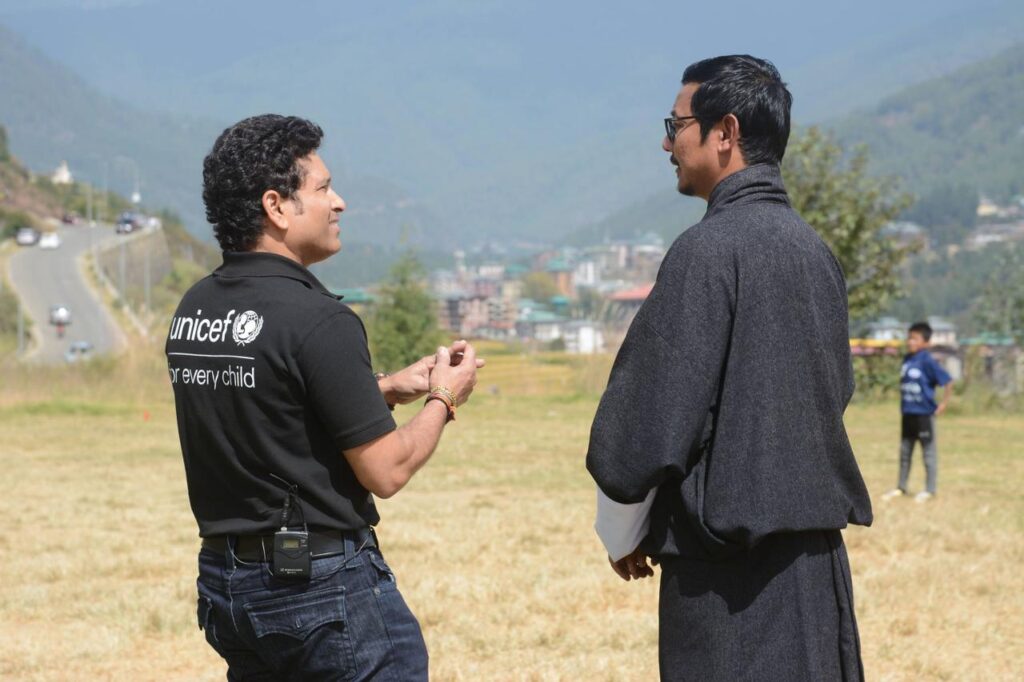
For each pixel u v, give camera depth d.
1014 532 9.59
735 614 3.01
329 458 3.07
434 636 6.38
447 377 3.36
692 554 3.04
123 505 11.73
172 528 10.29
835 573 3.09
